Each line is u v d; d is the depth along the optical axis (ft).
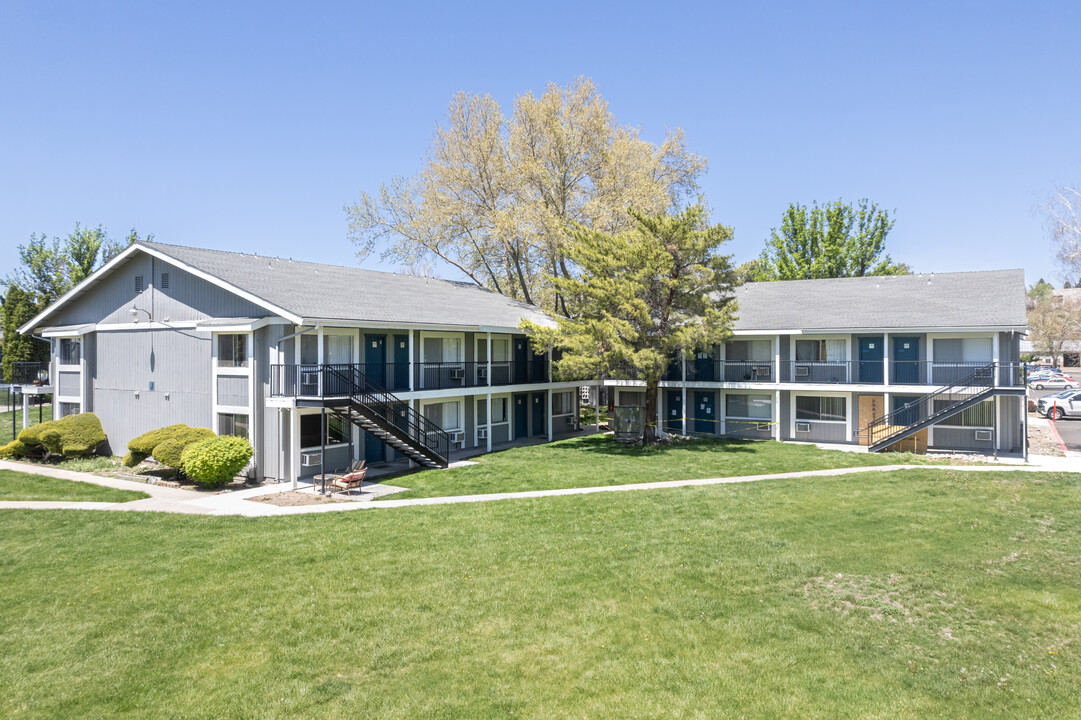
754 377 103.24
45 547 46.34
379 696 27.20
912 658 29.71
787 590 37.24
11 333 147.43
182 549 45.47
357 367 76.38
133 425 85.56
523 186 126.72
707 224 122.52
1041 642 30.63
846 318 96.43
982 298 93.97
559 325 90.53
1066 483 62.23
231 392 74.33
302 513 55.67
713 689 27.55
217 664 29.78
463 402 92.68
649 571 40.34
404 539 47.42
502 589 37.83
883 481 65.16
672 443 96.43
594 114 126.52
